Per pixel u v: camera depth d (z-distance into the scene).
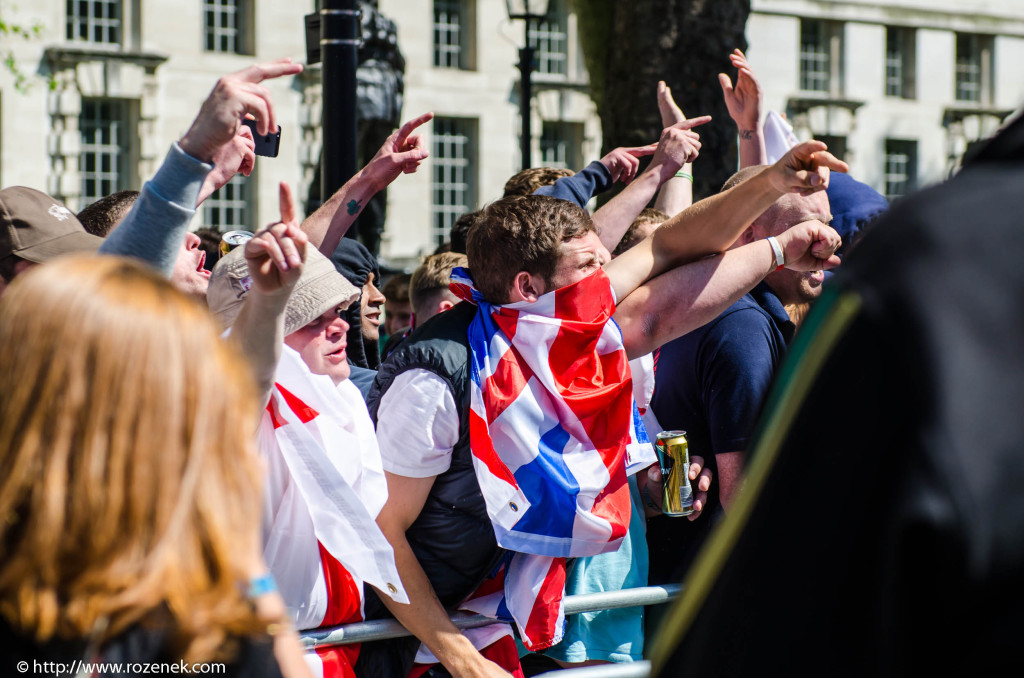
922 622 1.44
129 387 1.96
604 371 4.45
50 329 1.98
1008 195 1.55
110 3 38.50
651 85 13.79
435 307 6.84
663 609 5.14
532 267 4.30
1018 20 53.81
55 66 37.12
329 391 4.08
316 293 4.05
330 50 8.16
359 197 5.07
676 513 4.82
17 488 1.92
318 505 3.93
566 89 45.44
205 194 4.17
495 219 4.41
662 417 5.30
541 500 4.18
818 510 1.55
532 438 4.20
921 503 1.40
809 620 1.56
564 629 4.86
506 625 4.49
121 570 1.91
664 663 1.85
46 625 1.90
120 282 2.05
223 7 40.16
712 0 13.75
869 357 1.52
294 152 40.22
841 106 50.19
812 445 1.58
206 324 2.10
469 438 4.22
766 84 48.69
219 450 2.04
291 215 3.27
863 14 50.66
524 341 4.29
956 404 1.43
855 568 1.52
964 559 1.40
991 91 54.06
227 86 3.49
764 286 5.46
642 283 4.70
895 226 1.60
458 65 44.59
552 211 4.38
